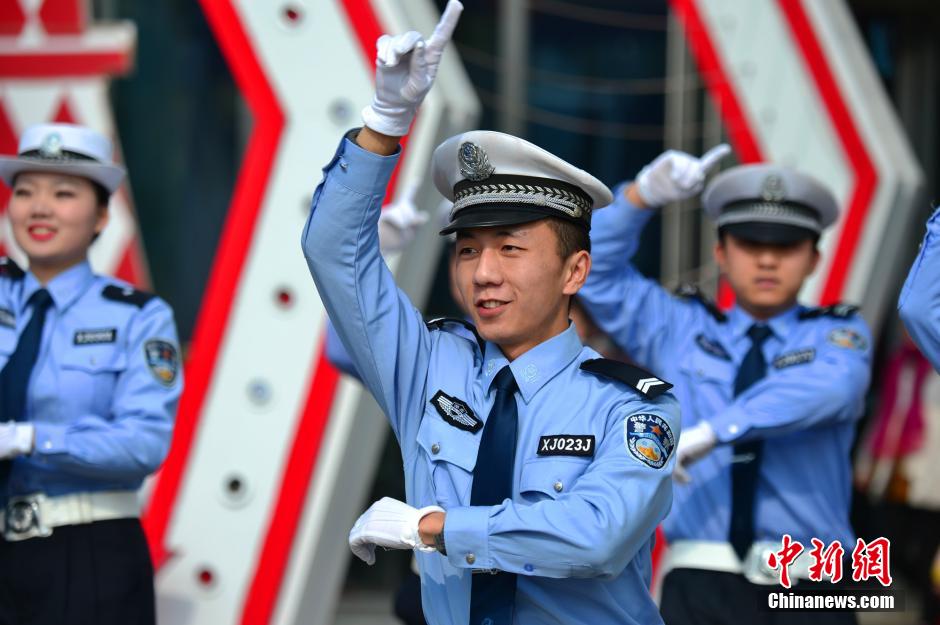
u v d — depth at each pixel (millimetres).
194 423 14141
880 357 22250
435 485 7422
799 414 10930
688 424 11766
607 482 6945
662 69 18359
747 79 15523
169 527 14141
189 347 18578
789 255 11523
